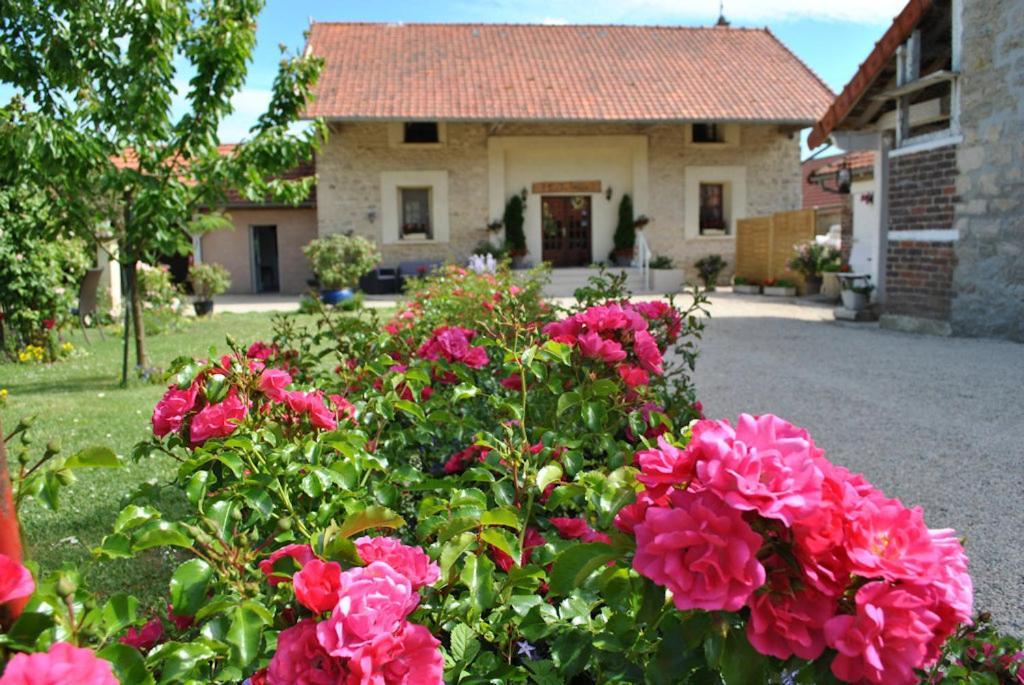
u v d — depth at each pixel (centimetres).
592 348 254
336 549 132
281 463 187
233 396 206
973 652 182
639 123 2092
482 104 2036
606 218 2195
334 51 2233
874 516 111
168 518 355
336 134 2059
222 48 706
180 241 775
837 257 1736
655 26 2484
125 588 291
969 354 830
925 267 1020
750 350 915
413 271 2069
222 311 1669
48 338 993
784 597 108
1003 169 904
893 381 707
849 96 1072
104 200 771
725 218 2211
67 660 95
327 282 1834
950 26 985
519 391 275
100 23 677
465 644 149
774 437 120
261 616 127
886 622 104
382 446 255
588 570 129
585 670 166
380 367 306
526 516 190
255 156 748
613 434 284
